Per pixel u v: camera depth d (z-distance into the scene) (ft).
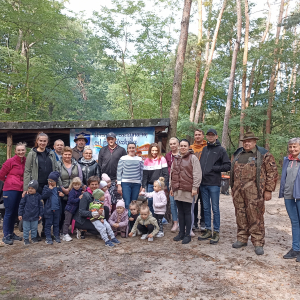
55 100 72.13
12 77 51.01
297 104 74.23
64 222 16.88
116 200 19.10
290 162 14.10
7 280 11.23
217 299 9.73
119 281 11.16
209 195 17.21
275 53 70.08
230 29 79.15
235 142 85.20
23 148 16.51
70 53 67.62
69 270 12.26
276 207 28.94
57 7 58.65
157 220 18.02
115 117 89.76
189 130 56.39
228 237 17.66
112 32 54.80
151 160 19.40
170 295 10.01
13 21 49.57
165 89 63.67
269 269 12.39
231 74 55.83
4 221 16.33
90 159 18.52
